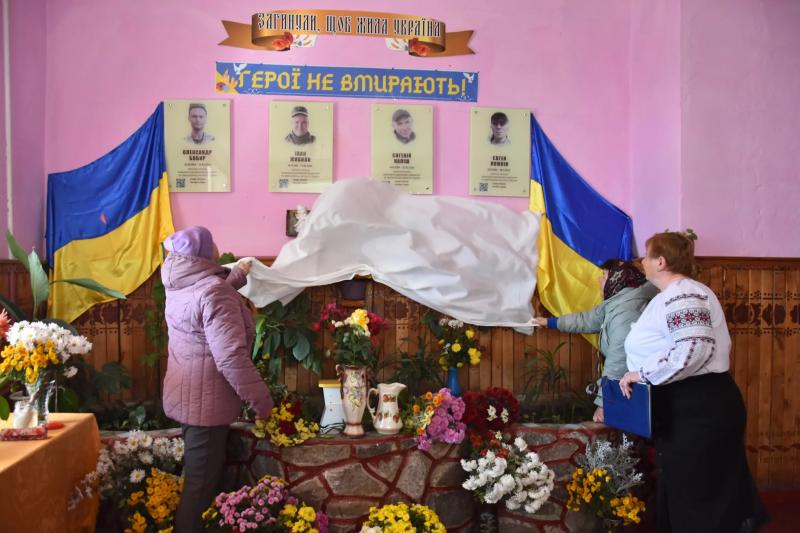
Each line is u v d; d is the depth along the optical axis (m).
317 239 3.60
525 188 4.18
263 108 4.00
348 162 4.06
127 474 2.94
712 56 3.87
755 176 3.92
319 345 3.73
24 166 3.67
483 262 3.77
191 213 3.95
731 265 3.88
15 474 2.07
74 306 3.75
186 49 3.94
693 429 2.73
